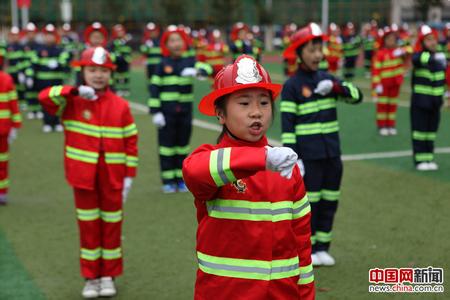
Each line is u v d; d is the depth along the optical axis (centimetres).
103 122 512
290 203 306
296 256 309
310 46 557
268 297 299
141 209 790
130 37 4462
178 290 534
